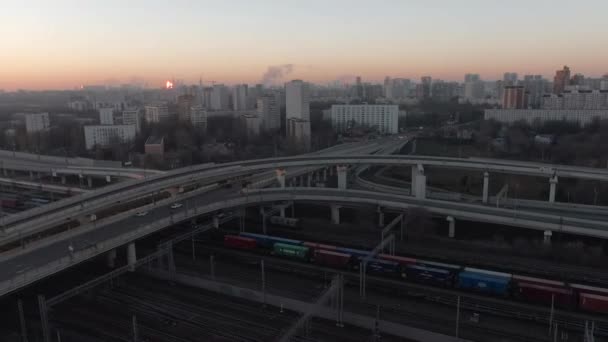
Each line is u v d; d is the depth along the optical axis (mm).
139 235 111625
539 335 84062
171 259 108625
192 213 129125
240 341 83125
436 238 138000
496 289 98812
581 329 86250
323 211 173750
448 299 98625
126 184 143250
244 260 122312
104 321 90062
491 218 139750
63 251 101062
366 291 102750
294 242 125625
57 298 85125
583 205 172375
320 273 113062
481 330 85750
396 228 147875
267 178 189500
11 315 92562
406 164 191875
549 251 123625
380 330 85562
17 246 116125
